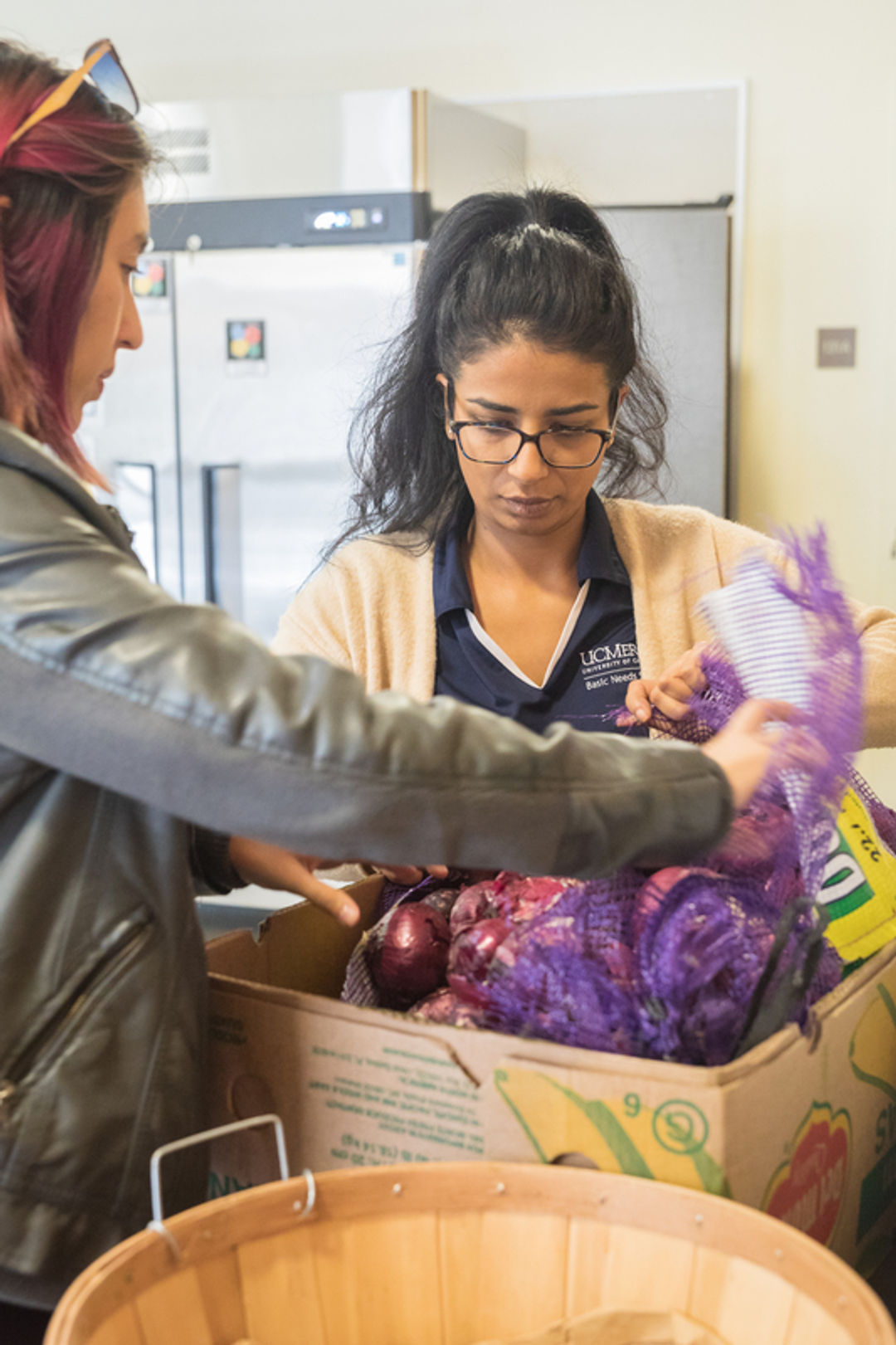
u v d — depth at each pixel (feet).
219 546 11.34
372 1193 2.42
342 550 4.62
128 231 2.80
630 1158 2.43
